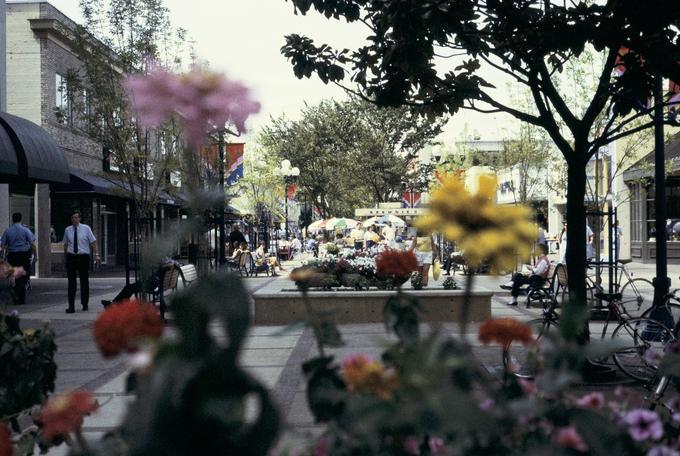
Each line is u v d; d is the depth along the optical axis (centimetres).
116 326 196
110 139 1670
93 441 225
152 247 186
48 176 2034
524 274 1748
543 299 1650
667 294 1150
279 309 1420
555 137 884
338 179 5431
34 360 421
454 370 205
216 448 163
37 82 2939
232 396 164
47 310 1708
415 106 991
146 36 1797
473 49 927
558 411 210
